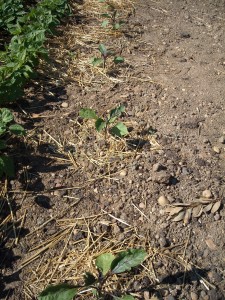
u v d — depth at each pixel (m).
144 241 0.70
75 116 0.93
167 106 0.98
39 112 0.93
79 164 0.82
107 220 0.73
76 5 1.38
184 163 0.83
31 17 1.16
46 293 0.56
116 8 1.39
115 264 0.60
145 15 1.37
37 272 0.65
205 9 1.46
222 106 0.99
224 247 0.70
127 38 1.23
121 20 1.32
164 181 0.77
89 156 0.83
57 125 0.90
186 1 1.51
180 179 0.79
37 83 1.02
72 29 1.25
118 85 1.04
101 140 0.87
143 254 0.60
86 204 0.75
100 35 1.23
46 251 0.68
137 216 0.73
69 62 1.11
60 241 0.69
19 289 0.63
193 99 1.01
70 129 0.89
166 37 1.26
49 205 0.74
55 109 0.94
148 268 0.66
